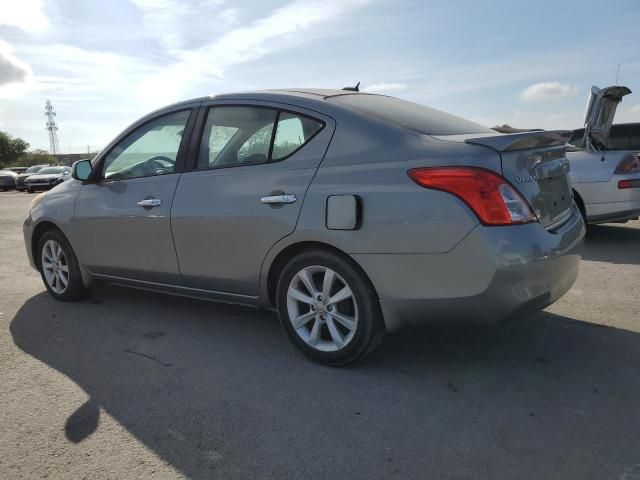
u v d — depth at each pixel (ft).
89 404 9.77
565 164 11.59
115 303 15.87
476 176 9.10
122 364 11.50
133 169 13.96
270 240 11.07
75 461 8.05
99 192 14.46
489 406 9.31
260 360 11.50
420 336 12.53
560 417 8.89
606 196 22.07
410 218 9.47
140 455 8.17
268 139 11.56
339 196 10.13
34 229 16.20
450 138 10.02
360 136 10.37
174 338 12.94
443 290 9.41
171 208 12.67
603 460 7.72
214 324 13.83
